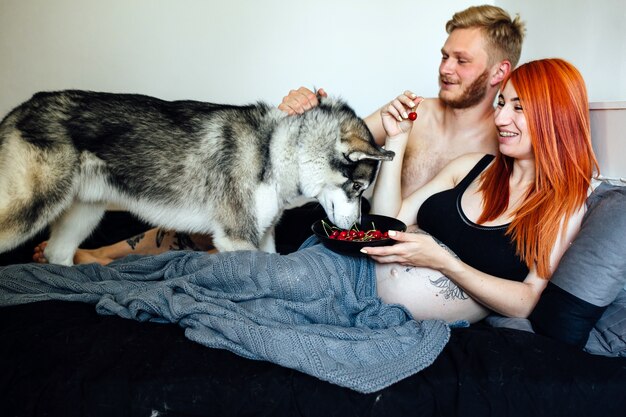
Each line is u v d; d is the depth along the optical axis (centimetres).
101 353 145
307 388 136
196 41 366
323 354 141
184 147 232
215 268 169
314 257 169
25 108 224
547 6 284
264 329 145
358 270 179
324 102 246
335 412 134
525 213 170
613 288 145
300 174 239
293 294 160
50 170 221
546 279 168
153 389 134
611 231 145
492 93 237
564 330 150
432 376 139
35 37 356
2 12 349
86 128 226
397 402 135
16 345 149
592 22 241
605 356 148
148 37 363
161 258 195
